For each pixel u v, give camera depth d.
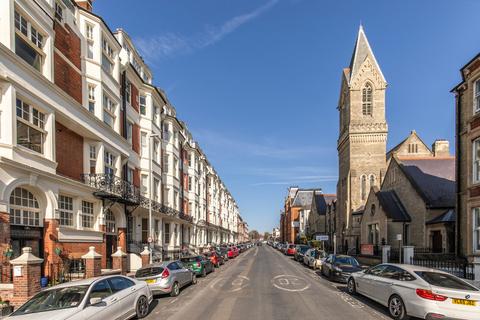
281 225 140.38
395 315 8.98
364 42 42.25
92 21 17.44
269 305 10.79
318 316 9.27
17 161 10.99
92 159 16.94
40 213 12.70
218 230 64.31
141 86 24.52
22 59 11.23
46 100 12.77
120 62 20.52
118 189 17.72
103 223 17.02
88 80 16.86
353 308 10.30
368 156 40.31
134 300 8.92
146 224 24.55
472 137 15.99
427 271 9.19
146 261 19.39
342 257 17.53
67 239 13.93
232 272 21.72
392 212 26.70
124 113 20.92
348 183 40.25
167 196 29.77
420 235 24.72
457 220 17.39
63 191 13.93
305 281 16.86
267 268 24.39
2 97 10.75
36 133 12.50
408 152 44.03
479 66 15.66
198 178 44.62
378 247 25.89
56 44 14.31
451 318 7.76
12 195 11.42
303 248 32.25
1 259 10.23
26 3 12.02
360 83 41.00
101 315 7.30
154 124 25.80
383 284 9.80
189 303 11.41
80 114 15.27
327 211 55.06
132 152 22.39
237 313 9.70
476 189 15.54
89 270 13.34
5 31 10.88
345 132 42.31
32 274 9.74
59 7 14.94
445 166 29.02
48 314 6.53
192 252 33.44
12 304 9.34
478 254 14.95
